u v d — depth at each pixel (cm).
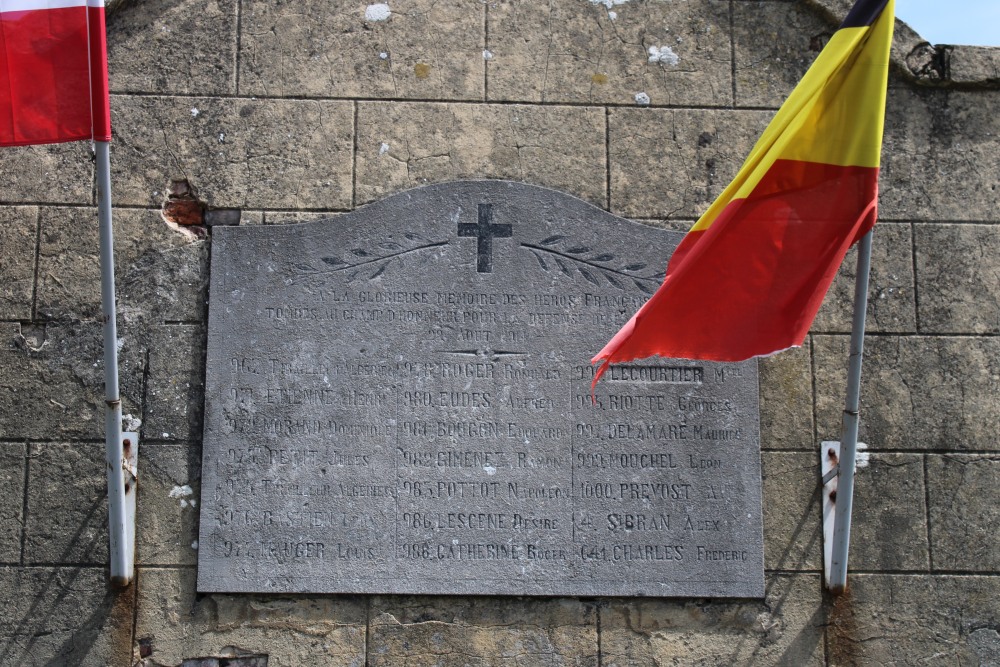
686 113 554
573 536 504
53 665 489
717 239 454
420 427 509
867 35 450
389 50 552
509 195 534
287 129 541
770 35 562
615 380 517
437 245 527
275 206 533
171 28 548
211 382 509
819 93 450
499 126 547
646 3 563
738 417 518
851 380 481
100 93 460
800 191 455
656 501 508
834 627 507
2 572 496
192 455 509
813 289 455
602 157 547
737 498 511
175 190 533
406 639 497
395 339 517
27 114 457
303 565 496
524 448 509
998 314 539
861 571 513
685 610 505
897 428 527
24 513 502
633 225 534
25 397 511
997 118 557
